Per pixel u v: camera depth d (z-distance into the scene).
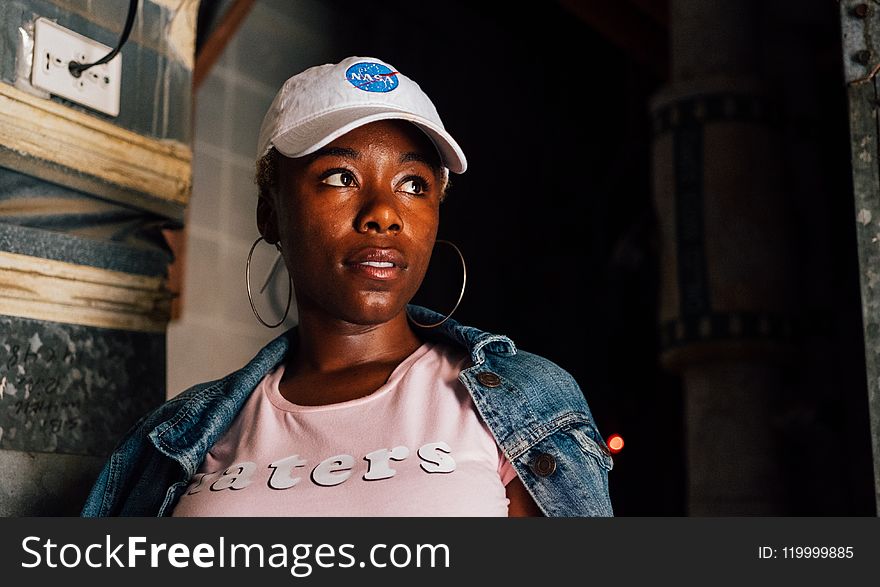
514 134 10.73
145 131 2.24
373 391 1.53
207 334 6.51
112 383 2.13
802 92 6.50
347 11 8.43
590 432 1.51
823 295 6.33
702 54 5.82
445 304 9.74
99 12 2.16
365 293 1.56
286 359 1.73
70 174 2.08
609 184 10.96
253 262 6.71
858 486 7.40
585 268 11.09
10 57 1.98
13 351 1.96
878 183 1.74
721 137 5.61
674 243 5.59
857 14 1.80
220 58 7.03
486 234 10.30
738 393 5.43
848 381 7.79
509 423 1.46
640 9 7.59
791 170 5.84
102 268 2.14
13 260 1.98
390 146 1.57
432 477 1.39
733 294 5.41
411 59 9.30
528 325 10.69
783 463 5.55
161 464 1.67
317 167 1.56
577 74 11.50
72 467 2.04
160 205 2.26
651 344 10.59
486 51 10.38
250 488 1.44
